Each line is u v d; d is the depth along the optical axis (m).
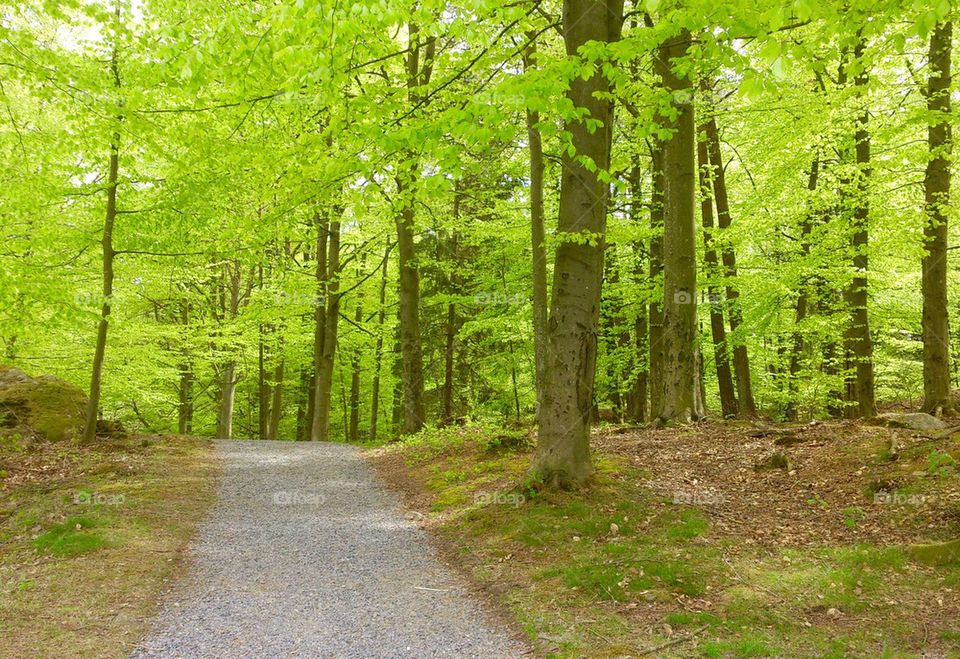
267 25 6.40
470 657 4.81
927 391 11.60
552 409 8.40
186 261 13.08
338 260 19.12
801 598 5.57
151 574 6.48
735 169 18.39
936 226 11.36
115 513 8.36
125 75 10.47
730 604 5.51
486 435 12.93
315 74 5.93
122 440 13.62
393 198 8.07
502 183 17.52
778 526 7.23
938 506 6.89
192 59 6.29
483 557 6.98
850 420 11.34
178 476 11.02
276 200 11.89
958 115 9.16
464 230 16.45
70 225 12.13
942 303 11.50
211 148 10.78
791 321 16.88
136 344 18.47
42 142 10.24
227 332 19.03
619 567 6.29
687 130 11.80
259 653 4.84
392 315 23.44
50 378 13.91
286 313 18.81
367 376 25.94
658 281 14.15
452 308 19.31
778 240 15.55
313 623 5.40
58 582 6.13
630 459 9.91
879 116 12.36
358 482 11.15
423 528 8.30
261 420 23.20
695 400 12.41
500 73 8.28
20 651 4.75
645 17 11.58
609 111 8.16
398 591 6.17
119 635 5.11
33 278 10.56
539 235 11.45
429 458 12.36
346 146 7.94
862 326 13.88
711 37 5.73
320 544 7.64
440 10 6.81
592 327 8.31
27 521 7.89
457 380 22.45
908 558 6.08
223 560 7.02
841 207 14.09
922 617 5.11
